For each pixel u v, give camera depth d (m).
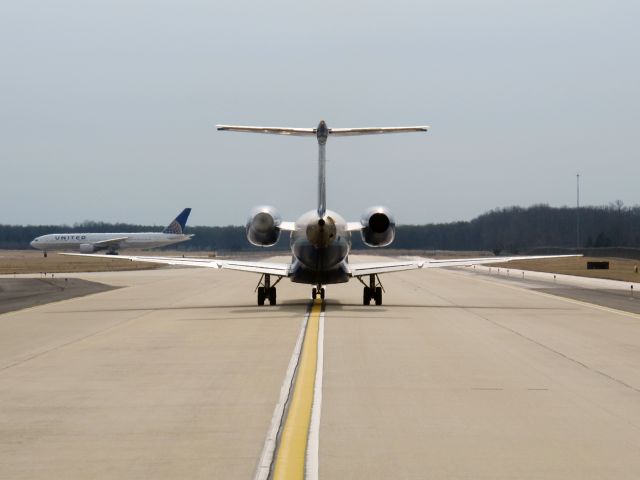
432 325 89.81
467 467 33.00
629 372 56.81
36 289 170.50
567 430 39.34
